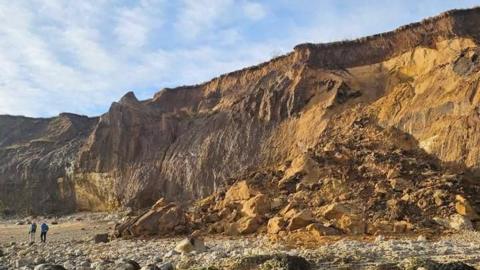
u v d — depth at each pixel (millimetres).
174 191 57125
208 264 19297
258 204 34719
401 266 17641
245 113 56281
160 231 34688
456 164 35812
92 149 68312
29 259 23453
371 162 37000
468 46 43625
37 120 98562
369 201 32656
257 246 25766
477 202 31609
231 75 67625
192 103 69562
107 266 19969
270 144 51594
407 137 40156
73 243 34469
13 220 65875
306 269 17719
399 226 29078
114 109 69062
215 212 38094
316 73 53688
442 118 38938
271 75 60062
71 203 71750
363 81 50531
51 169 76875
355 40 56562
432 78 42781
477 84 38406
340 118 46531
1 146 92750
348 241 25844
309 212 31344
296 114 51969
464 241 25016
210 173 54688
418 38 51438
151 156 62969
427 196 31875
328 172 37625
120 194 62562
